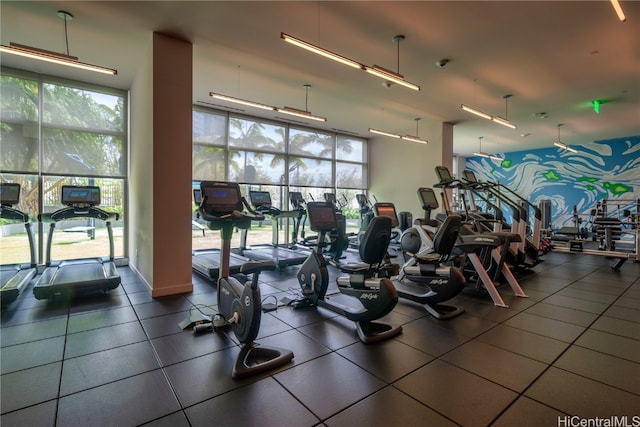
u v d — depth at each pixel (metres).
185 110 4.25
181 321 3.26
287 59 4.87
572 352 2.65
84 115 5.68
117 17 3.70
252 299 2.33
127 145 6.02
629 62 4.85
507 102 6.77
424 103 6.95
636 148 10.16
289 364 2.43
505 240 4.44
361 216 8.59
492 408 1.92
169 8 3.54
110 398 2.01
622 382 2.20
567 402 1.98
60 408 1.91
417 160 9.16
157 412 1.88
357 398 2.01
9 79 5.07
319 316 3.45
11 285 3.91
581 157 11.25
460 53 4.62
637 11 3.54
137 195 5.07
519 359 2.52
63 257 5.97
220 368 2.37
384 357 2.55
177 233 4.21
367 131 9.65
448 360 2.50
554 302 3.99
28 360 2.46
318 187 9.38
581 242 7.43
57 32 4.02
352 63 3.99
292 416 1.84
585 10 3.56
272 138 8.35
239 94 6.51
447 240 3.50
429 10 3.59
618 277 5.35
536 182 12.30
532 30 3.98
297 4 3.49
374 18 3.76
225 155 7.51
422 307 3.78
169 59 4.12
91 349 2.65
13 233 5.53
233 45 4.41
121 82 5.63
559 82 5.66
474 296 4.25
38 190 5.35
